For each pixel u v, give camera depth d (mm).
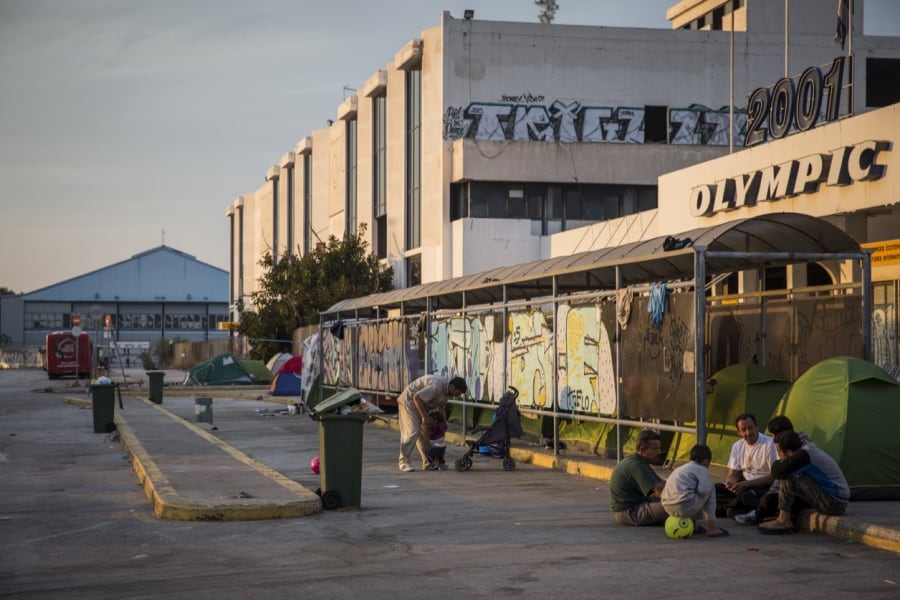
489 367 21266
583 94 46844
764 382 15430
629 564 9039
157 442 20906
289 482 14188
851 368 12680
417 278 50594
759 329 18016
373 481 15789
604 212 46250
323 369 33906
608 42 47000
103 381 26547
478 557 9461
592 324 16953
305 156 72750
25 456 20281
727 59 47656
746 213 22281
